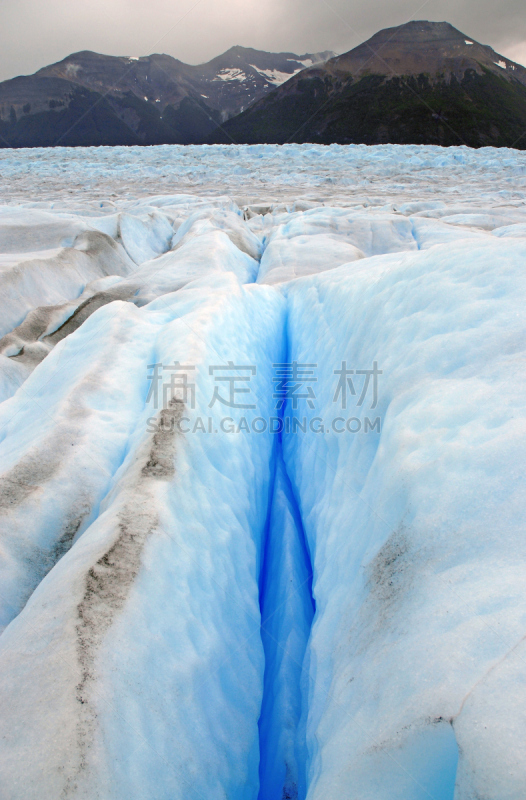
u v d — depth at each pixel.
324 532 2.71
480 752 1.02
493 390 1.91
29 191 16.42
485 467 1.67
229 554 2.53
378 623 1.73
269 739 2.11
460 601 1.40
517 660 1.14
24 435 3.13
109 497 2.54
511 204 11.74
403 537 1.79
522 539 1.45
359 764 1.35
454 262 2.66
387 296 3.12
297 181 18.88
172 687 1.76
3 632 1.99
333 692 1.79
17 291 5.95
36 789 1.31
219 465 2.93
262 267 8.15
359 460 2.60
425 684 1.29
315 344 4.42
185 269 6.79
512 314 2.15
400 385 2.41
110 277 7.20
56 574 2.06
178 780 1.57
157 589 1.96
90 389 3.30
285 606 2.65
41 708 1.49
